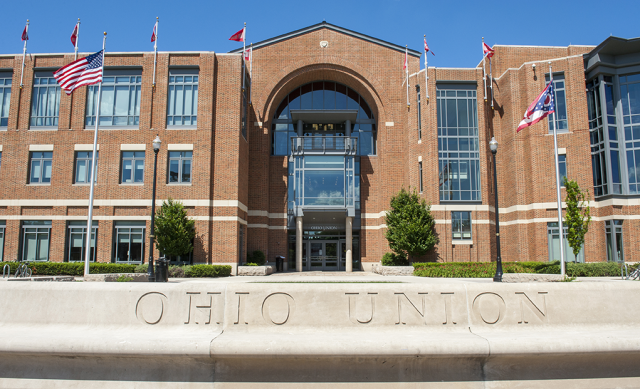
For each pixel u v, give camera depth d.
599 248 26.67
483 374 5.80
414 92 31.22
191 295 6.64
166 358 5.73
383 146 32.78
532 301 6.72
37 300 6.86
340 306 6.57
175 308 6.61
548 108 22.91
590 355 5.79
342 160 32.91
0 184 26.94
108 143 27.20
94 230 26.58
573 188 22.94
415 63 33.38
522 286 6.77
